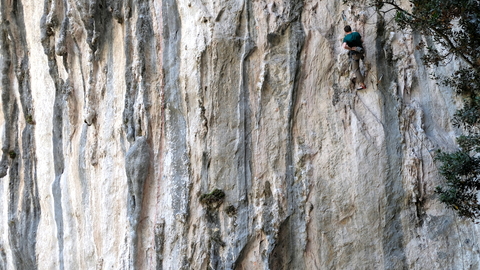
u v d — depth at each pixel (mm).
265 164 9422
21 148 14164
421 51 9172
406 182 8672
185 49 10086
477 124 8344
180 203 9734
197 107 9836
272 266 9031
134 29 10766
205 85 9797
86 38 11742
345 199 8875
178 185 9828
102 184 11023
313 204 9062
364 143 8930
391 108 9070
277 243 9078
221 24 9844
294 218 9133
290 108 9453
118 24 11281
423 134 8820
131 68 10742
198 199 9648
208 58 9805
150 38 10617
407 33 9203
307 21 9781
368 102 9180
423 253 8469
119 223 10594
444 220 8484
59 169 12734
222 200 9453
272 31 9719
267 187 9344
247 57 9781
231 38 9773
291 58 9586
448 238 8422
